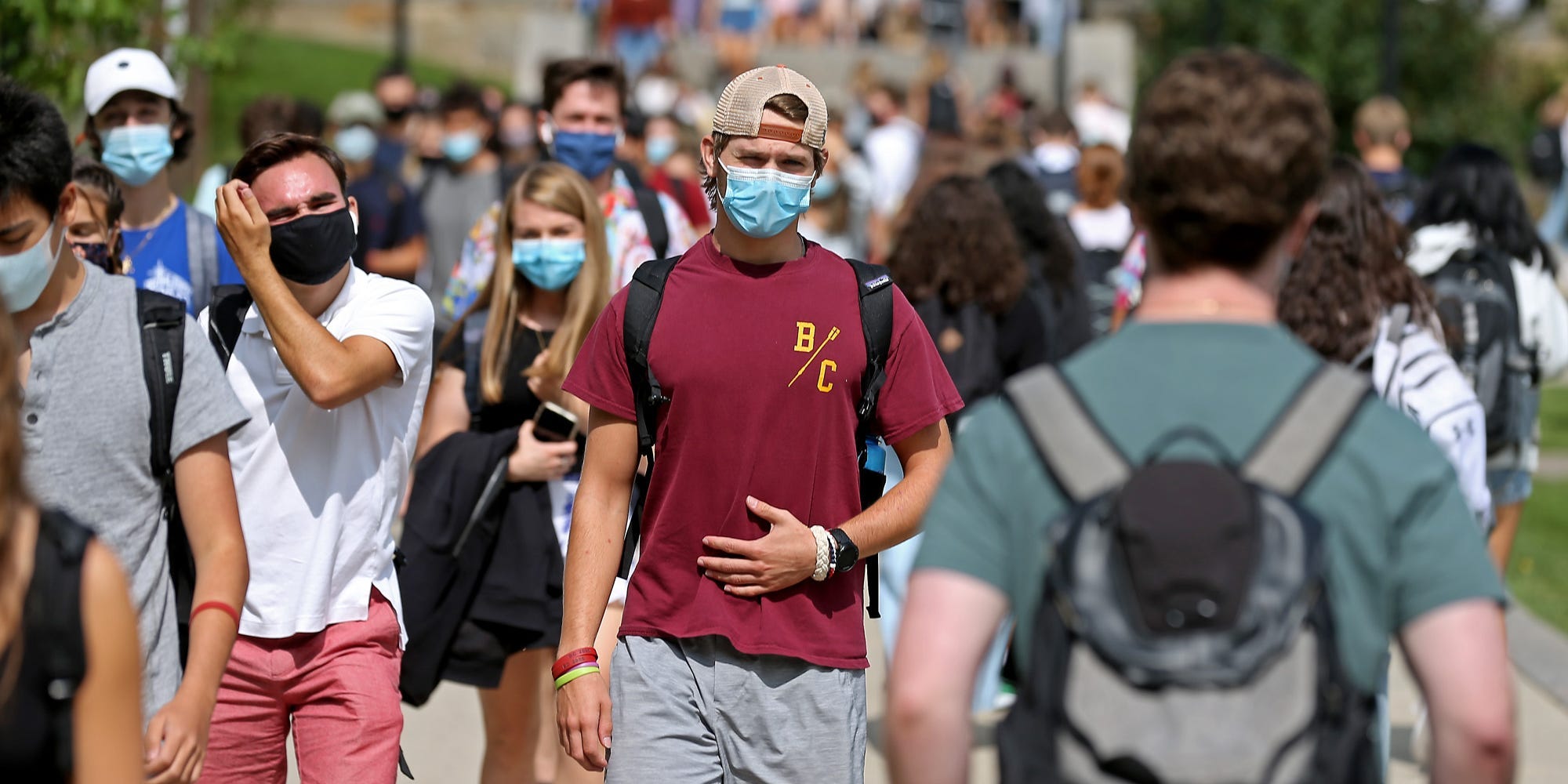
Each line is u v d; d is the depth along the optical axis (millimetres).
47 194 9492
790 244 11273
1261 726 6297
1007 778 6520
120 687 6820
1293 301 12500
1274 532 6398
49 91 20516
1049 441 6719
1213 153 6680
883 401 11281
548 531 14469
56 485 9750
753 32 76750
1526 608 25344
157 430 9984
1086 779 6395
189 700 9516
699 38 79188
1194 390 6688
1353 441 6578
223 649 9789
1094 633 6414
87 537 6738
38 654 6547
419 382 12469
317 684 11938
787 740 11039
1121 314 22016
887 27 84250
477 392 15000
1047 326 18344
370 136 30406
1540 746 18891
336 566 12023
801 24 80438
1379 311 12484
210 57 22688
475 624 14328
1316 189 6844
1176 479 6461
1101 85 75312
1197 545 6336
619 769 11031
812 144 10883
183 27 23781
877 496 11586
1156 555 6352
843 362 10984
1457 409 12336
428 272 29562
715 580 11016
